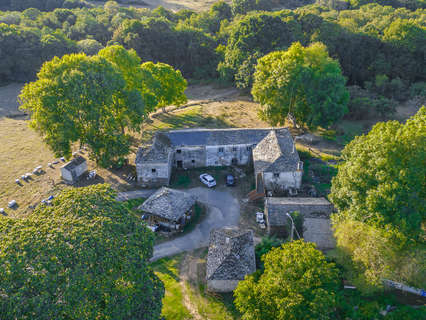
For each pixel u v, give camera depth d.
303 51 67.31
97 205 28.05
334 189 39.75
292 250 28.38
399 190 30.75
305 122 69.19
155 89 73.94
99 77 52.84
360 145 36.78
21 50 100.00
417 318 29.56
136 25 106.44
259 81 68.69
